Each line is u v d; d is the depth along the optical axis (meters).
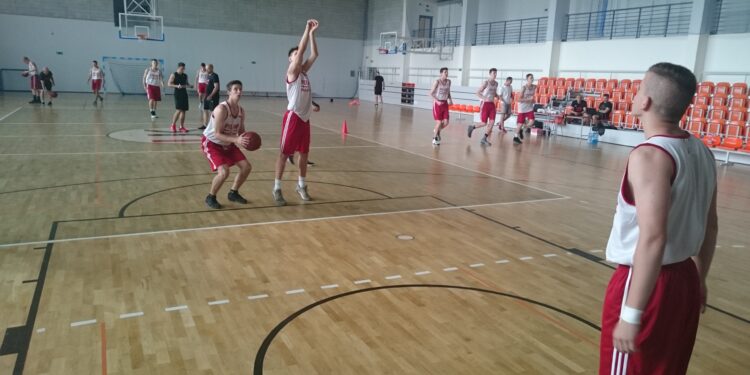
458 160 9.01
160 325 2.86
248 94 27.02
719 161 10.68
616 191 7.00
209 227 4.66
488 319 3.10
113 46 23.94
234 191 5.52
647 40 13.98
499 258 4.18
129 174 6.79
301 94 5.34
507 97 13.02
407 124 15.17
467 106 18.53
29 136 9.72
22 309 2.97
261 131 11.97
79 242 4.14
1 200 5.35
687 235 1.60
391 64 26.30
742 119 10.95
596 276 3.88
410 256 4.13
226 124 5.16
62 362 2.45
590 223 5.34
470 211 5.61
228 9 25.75
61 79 23.36
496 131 14.18
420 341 2.80
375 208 5.57
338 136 11.69
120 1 23.11
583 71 15.99
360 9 28.48
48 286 3.30
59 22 22.88
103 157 7.90
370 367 2.53
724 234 5.18
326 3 27.70
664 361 1.62
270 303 3.19
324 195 6.06
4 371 2.35
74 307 3.02
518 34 18.92
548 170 8.41
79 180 6.36
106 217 4.86
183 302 3.15
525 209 5.80
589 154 10.50
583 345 2.83
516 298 3.42
